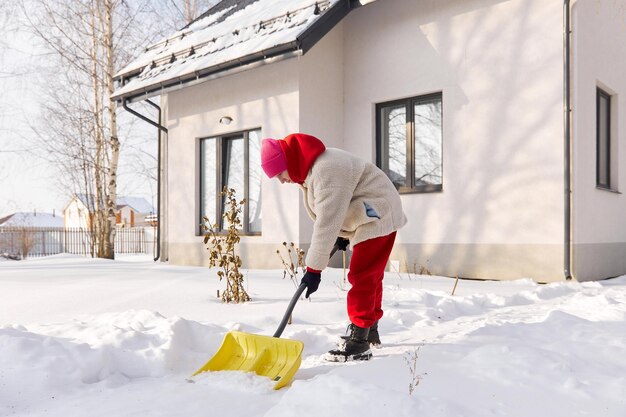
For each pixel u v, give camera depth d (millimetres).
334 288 5766
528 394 2113
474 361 2537
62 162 16375
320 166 2949
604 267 7473
